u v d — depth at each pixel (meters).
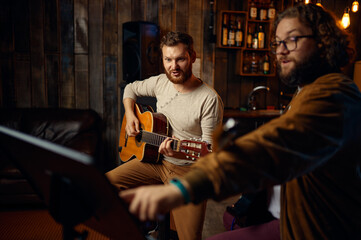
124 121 2.26
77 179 0.66
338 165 0.77
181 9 3.50
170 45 1.65
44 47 3.37
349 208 0.81
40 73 3.39
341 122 0.67
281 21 0.85
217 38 3.54
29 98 3.40
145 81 2.11
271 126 0.65
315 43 0.81
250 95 3.70
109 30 3.44
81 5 3.37
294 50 0.82
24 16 3.29
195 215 1.56
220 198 0.60
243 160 0.60
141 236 0.74
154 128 1.79
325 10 0.83
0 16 3.24
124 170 1.84
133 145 2.00
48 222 2.49
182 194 0.58
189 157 1.58
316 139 0.64
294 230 0.85
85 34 3.41
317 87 0.73
